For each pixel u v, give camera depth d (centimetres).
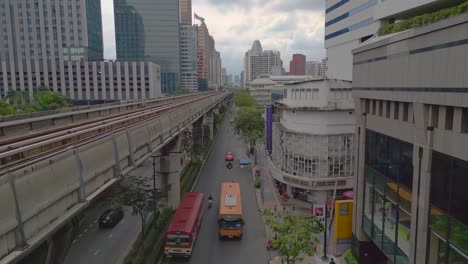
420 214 1714
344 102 4044
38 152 1472
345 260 2716
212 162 6606
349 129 4038
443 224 1545
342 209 2812
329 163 4031
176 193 3981
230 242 3206
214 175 5653
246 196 4531
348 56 6544
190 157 6600
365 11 5806
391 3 2616
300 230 2300
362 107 2527
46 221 1202
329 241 3136
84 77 12900
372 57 2275
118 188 3347
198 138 6706
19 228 1039
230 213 3222
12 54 15875
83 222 3559
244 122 7419
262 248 3077
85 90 12950
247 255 2950
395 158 2041
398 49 1897
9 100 8725
